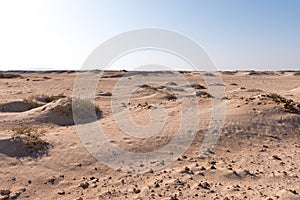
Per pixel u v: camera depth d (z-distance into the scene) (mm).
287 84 40531
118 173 7176
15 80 38812
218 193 6027
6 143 8242
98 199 5840
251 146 9234
